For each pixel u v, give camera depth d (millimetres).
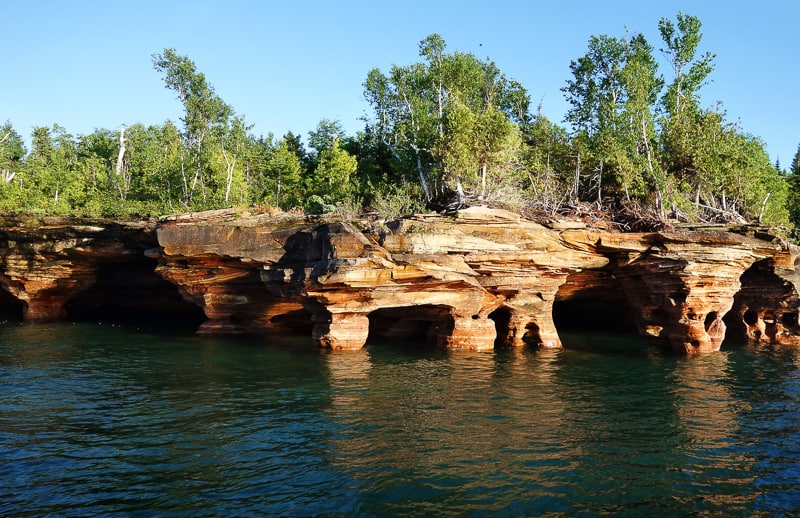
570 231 29312
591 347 30875
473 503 11898
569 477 13289
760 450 15242
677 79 42875
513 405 19109
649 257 28844
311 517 11164
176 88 57469
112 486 12445
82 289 43750
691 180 39438
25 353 28047
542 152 45000
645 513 11609
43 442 15086
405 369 24406
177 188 52562
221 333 34969
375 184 47875
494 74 53562
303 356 27188
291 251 29188
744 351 30141
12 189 49531
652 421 17609
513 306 30062
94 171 54719
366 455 14422
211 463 13797
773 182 43500
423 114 45719
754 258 29078
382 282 26688
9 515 11047
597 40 47188
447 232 27578
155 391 20484
